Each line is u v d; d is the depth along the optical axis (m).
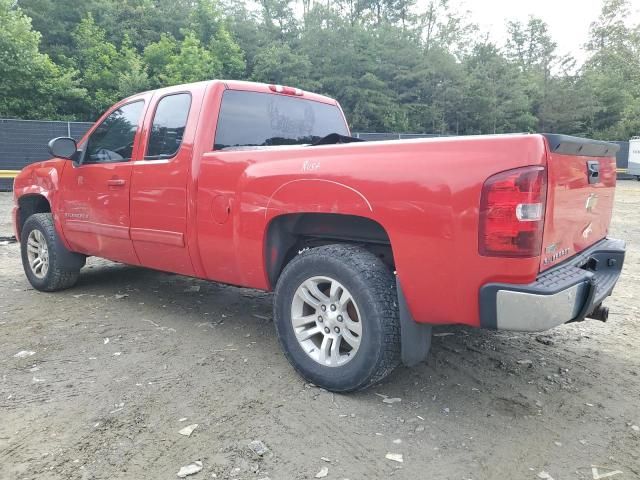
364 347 3.02
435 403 3.16
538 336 4.36
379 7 51.62
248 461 2.55
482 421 2.96
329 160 3.13
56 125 19.05
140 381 3.42
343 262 3.07
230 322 4.64
